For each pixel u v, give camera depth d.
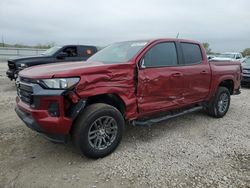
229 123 5.99
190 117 6.39
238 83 6.97
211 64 5.95
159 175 3.55
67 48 11.38
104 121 3.99
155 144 4.62
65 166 3.78
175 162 3.94
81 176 3.52
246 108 7.55
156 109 4.70
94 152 3.91
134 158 4.05
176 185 3.32
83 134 3.76
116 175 3.54
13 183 3.33
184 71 5.14
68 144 4.52
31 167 3.74
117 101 4.27
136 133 5.15
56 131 3.65
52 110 3.62
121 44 5.25
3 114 6.33
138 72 4.34
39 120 3.60
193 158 4.09
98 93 3.84
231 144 4.69
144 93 4.45
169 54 5.00
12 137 4.81
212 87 6.00
